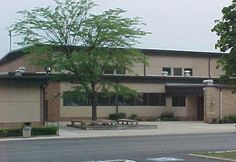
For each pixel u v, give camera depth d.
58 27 39.81
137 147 23.88
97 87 44.09
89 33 39.62
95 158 18.97
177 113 52.34
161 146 24.39
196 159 18.28
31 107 37.59
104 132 35.50
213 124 45.44
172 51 56.72
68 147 23.91
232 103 48.34
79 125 40.38
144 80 51.19
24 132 31.58
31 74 44.31
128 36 40.19
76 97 41.28
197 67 58.38
